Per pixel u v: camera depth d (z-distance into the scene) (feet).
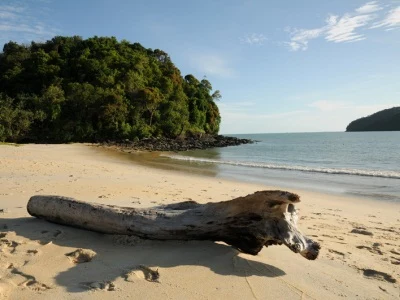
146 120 192.65
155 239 13.97
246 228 12.63
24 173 39.29
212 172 60.18
